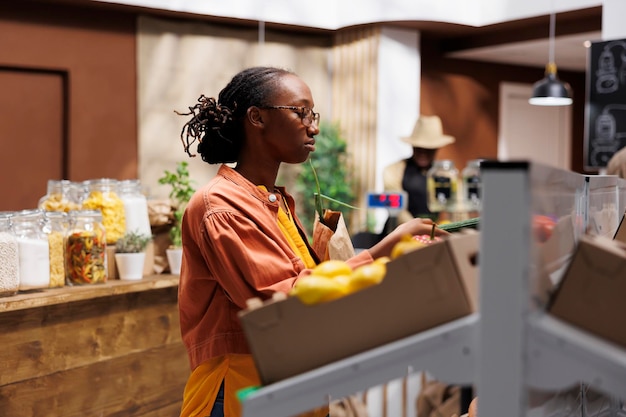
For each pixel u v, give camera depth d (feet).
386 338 3.73
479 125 31.42
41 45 22.76
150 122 24.98
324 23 27.40
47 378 9.05
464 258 3.66
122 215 10.80
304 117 6.10
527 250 3.27
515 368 3.31
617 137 20.85
